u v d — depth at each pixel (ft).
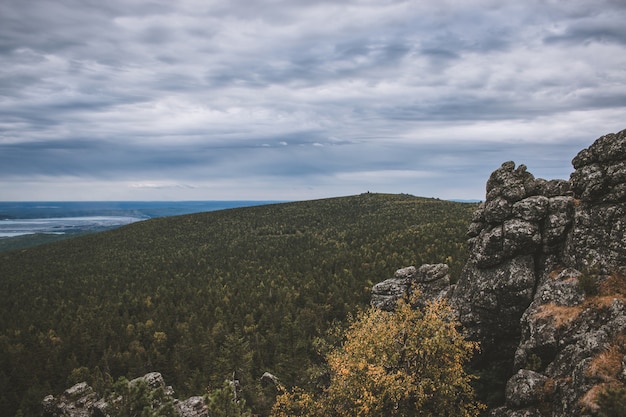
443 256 353.31
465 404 90.68
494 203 116.78
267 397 196.34
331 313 332.80
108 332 327.88
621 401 58.44
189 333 306.76
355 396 92.32
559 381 75.92
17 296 481.46
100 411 144.46
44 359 284.00
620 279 86.48
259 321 333.21
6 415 239.71
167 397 114.21
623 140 96.27
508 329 106.22
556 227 103.71
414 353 93.56
